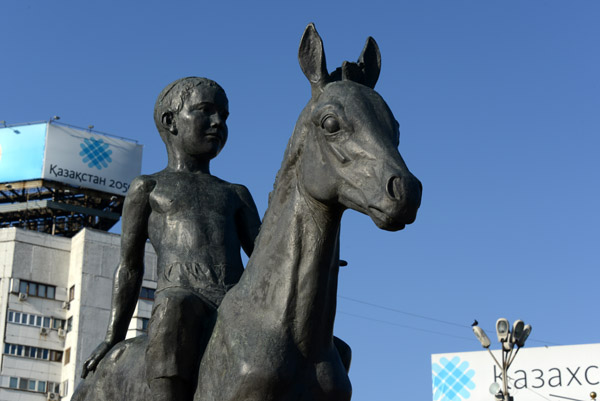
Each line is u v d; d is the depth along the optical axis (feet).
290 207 10.89
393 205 9.59
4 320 98.99
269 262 10.97
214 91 14.01
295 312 10.70
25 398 97.45
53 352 100.42
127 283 13.55
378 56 11.65
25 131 110.83
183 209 13.06
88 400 12.91
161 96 14.19
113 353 12.78
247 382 10.52
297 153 10.91
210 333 11.44
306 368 10.74
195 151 13.80
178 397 11.47
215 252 12.78
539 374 104.53
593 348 103.19
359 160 10.03
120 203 112.88
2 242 102.22
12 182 109.91
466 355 109.40
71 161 110.73
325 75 10.98
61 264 103.91
